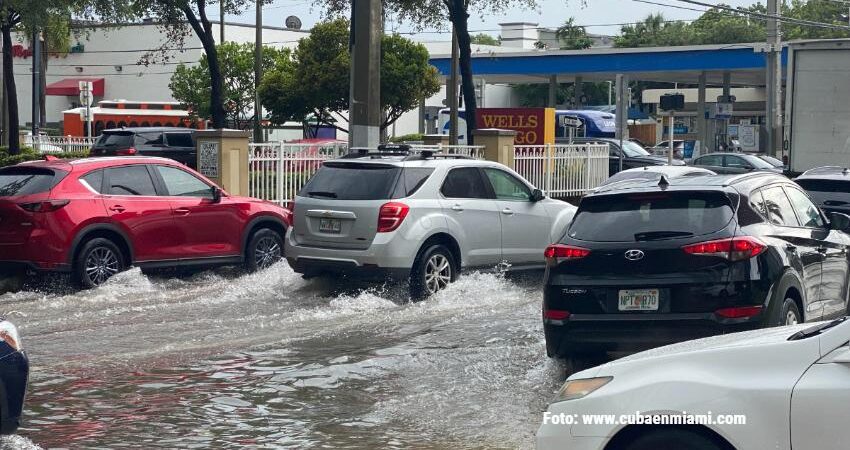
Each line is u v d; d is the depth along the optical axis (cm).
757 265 845
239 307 1273
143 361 984
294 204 1353
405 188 1308
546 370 945
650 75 5559
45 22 2562
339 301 1287
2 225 1329
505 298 1352
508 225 1420
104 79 7012
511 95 8000
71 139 3703
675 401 507
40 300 1299
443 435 752
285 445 727
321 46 4316
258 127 4309
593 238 881
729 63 4847
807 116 2261
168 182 1455
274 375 932
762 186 943
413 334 1114
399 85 4275
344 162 1345
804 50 2255
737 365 508
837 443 477
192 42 6594
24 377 700
